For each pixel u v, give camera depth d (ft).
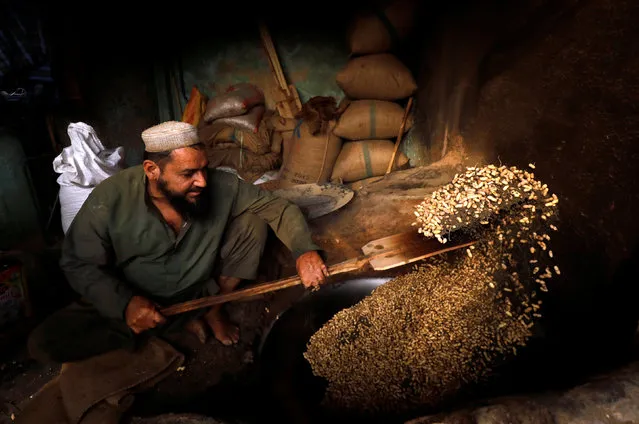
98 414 6.45
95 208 6.62
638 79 5.51
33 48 11.86
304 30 16.38
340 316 7.64
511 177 7.39
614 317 5.98
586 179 6.43
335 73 16.78
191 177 6.24
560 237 7.02
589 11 6.47
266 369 7.12
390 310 7.49
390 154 13.56
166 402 6.83
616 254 5.93
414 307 7.45
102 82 14.80
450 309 7.22
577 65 6.66
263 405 6.45
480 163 9.79
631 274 5.69
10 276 8.48
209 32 16.71
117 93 15.49
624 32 5.77
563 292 7.01
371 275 9.02
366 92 13.37
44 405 6.61
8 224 11.84
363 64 13.11
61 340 7.08
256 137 15.11
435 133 12.44
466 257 7.80
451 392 6.11
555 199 6.81
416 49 13.85
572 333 6.77
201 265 7.57
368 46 13.12
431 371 6.44
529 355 6.52
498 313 7.11
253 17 16.31
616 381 4.78
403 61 14.48
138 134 16.61
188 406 6.72
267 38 16.28
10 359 8.08
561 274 7.04
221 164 15.21
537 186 7.14
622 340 5.81
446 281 7.72
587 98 6.42
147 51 16.61
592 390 4.71
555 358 6.39
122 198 6.70
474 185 7.43
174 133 5.96
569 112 6.82
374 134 13.53
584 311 6.58
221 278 8.38
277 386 6.75
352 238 10.28
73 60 13.32
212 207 7.27
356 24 13.24
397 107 13.62
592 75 6.33
